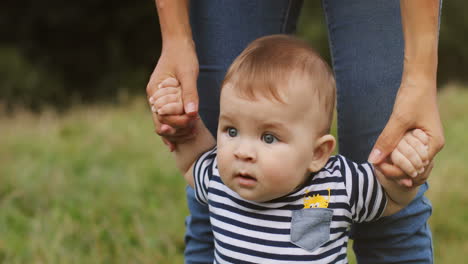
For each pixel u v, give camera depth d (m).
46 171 3.86
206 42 1.70
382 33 1.54
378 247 1.60
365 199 1.39
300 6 1.76
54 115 6.25
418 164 1.25
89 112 6.16
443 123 5.73
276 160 1.34
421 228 1.59
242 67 1.39
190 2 1.70
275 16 1.70
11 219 3.12
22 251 2.73
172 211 3.21
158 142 4.72
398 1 1.53
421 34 1.29
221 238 1.44
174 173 3.88
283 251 1.37
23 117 6.45
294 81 1.35
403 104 1.28
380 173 1.39
